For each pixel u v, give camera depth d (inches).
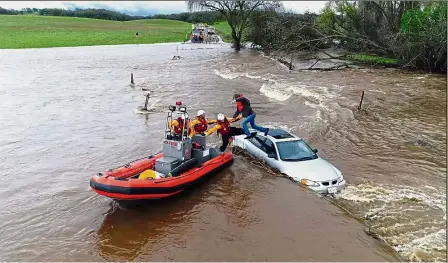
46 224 339.9
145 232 321.4
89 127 657.6
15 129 643.5
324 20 1711.4
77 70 1386.6
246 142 500.1
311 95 895.7
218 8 2217.0
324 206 363.6
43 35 2677.2
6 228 334.6
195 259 284.2
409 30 1299.2
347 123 685.3
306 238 310.0
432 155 532.7
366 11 1598.2
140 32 3196.4
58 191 406.6
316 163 436.1
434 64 1261.1
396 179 453.4
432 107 791.7
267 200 373.7
